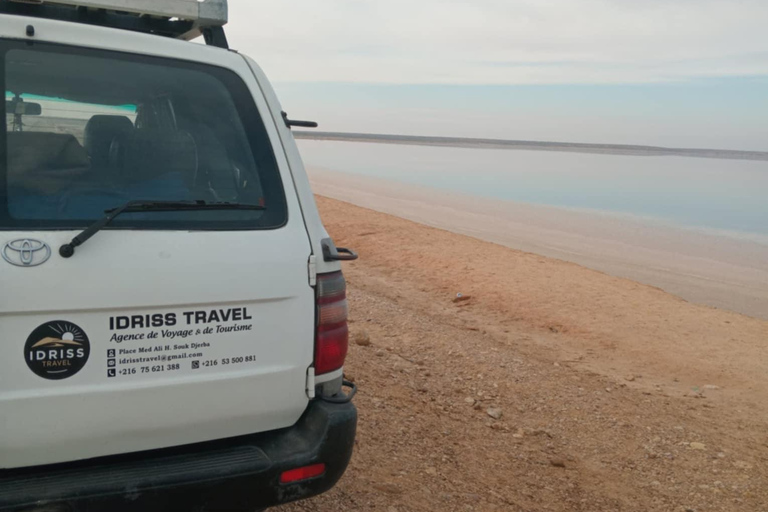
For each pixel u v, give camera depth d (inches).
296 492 110.3
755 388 311.6
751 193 1595.7
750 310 515.8
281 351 110.2
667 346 369.4
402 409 215.5
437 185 1459.2
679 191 1588.3
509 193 1349.7
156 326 101.3
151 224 102.9
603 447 219.8
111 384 99.6
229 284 105.0
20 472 98.4
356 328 300.2
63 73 105.1
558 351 343.9
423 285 470.6
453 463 188.9
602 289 486.6
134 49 110.4
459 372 266.1
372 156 2746.1
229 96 116.0
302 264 110.9
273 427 113.3
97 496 97.4
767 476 212.1
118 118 109.1
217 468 104.7
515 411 237.9
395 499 162.9
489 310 417.7
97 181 105.3
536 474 193.6
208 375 105.4
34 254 94.7
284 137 117.8
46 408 96.3
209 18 130.5
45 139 103.0
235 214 109.1
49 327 95.3
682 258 726.5
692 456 221.0
